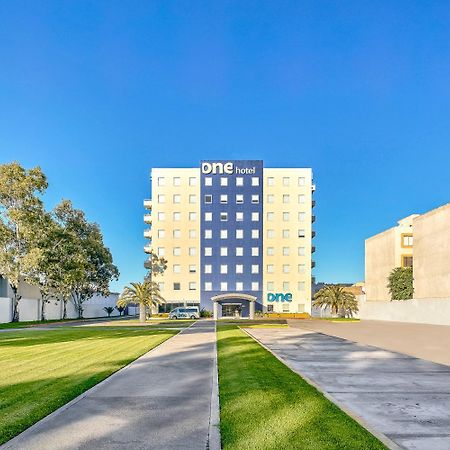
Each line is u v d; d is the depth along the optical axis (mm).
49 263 58719
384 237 71500
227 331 33031
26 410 7855
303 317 77750
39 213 56938
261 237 85875
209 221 86188
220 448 5855
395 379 11461
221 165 87125
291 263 85438
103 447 6000
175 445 6074
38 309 63438
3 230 53500
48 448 5965
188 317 73938
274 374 11914
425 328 39188
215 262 85438
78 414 7703
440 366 13969
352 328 38781
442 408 8234
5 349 19250
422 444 6164
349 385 10578
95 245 78812
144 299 59781
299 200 86688
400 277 63062
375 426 7039
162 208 86625
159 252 85938
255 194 86750
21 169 55469
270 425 6863
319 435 6344
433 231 54844
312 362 14977
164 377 11570
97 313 96562
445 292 51656
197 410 7984
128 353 17328
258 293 84812
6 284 59750
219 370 12773
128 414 7711
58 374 11938
